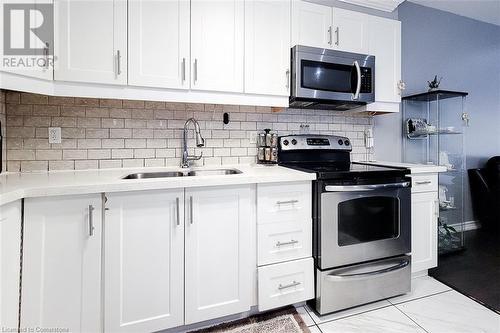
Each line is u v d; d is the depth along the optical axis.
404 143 2.80
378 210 1.81
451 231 2.85
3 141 1.58
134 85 1.55
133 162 1.86
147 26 1.56
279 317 1.65
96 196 1.26
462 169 3.00
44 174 1.57
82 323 1.25
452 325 1.57
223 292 1.50
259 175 1.53
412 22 2.90
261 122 2.21
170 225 1.39
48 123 1.67
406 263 1.86
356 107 2.31
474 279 2.12
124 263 1.31
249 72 1.80
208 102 1.73
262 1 1.83
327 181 1.66
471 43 3.26
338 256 1.68
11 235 1.07
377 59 2.23
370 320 1.62
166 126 1.94
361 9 2.27
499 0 2.85
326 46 2.04
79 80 1.45
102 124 1.79
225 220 1.49
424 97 2.76
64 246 1.21
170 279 1.39
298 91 1.89
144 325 1.35
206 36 1.69
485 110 3.39
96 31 1.48
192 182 1.39
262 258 1.58
